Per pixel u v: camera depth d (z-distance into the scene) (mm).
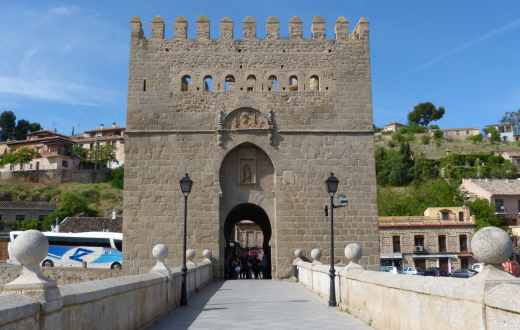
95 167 143000
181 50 36719
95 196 119000
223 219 35750
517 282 7035
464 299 7551
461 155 143000
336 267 20625
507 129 191875
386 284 12117
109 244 53938
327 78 36500
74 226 75000
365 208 34938
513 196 92000
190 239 34562
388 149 155625
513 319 6172
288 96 36281
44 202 105750
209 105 36188
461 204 87500
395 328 11469
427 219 71938
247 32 37031
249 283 32156
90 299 9164
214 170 35375
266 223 44469
